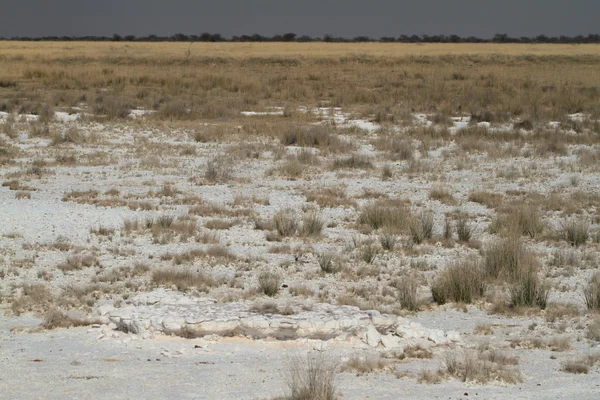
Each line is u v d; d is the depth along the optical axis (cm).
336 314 1605
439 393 1238
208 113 5731
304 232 2564
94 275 2066
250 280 2047
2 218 2677
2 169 3659
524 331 1638
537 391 1255
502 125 5412
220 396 1210
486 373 1333
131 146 4344
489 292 1964
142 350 1471
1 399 1198
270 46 17700
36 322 1667
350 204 3039
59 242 2397
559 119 5616
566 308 1809
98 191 3194
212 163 3669
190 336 1548
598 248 2466
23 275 2050
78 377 1309
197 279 2002
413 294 1862
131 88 7719
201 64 11088
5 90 7244
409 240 2512
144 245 2400
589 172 3766
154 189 3275
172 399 1198
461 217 2878
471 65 11481
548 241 2552
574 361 1417
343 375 1335
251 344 1517
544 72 10069
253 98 6912
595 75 9638
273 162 3950
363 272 2123
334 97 6969
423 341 1546
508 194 3284
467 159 4053
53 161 3859
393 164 3972
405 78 9181
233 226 2684
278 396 1204
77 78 8256
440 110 6159
